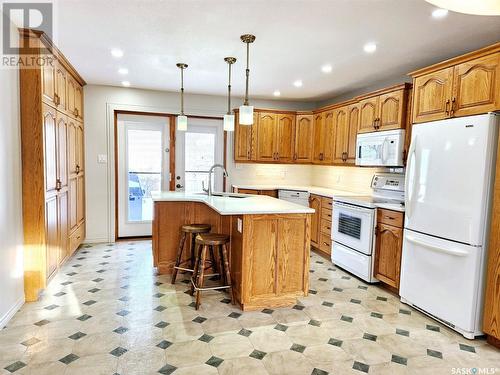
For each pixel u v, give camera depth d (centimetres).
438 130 267
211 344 229
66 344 224
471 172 240
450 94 265
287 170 588
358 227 366
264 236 280
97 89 475
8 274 253
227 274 299
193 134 537
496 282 232
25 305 281
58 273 359
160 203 362
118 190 507
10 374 191
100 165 484
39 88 276
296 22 255
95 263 398
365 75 403
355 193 465
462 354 225
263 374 198
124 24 263
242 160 539
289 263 290
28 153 277
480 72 241
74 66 378
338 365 209
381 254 341
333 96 531
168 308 283
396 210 318
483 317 243
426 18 244
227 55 334
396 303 306
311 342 235
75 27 268
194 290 316
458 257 248
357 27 262
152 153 519
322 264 425
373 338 243
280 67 372
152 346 225
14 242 263
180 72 399
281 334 245
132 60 354
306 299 311
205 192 411
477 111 243
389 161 362
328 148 500
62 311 272
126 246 475
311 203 486
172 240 369
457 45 299
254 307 284
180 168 532
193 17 249
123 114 499
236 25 262
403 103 349
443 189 261
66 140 368
